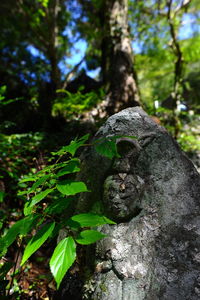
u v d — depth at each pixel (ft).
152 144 5.25
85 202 5.44
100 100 14.99
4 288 4.93
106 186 5.03
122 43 16.17
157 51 22.06
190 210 4.91
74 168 3.95
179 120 16.85
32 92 19.62
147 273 4.66
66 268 3.10
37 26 20.79
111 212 4.96
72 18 24.58
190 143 15.06
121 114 5.56
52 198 7.01
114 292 4.64
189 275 4.51
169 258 4.67
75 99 14.60
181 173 5.15
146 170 5.14
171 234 4.81
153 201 5.01
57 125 15.90
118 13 16.60
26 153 12.19
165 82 23.45
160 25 23.08
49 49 19.70
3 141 11.39
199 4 23.53
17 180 9.70
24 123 16.63
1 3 24.97
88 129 13.15
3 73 21.99
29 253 3.38
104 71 16.25
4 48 27.86
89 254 5.25
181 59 17.70
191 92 23.91
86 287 4.95
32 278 7.54
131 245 4.84
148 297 4.51
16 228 3.81
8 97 18.84
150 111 14.67
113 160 5.13
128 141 5.12
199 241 4.68
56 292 5.86
